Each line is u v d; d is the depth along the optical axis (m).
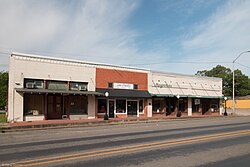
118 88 29.23
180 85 35.72
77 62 26.28
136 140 11.62
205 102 39.53
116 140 11.66
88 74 27.06
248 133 14.31
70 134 14.41
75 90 25.75
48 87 24.19
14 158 7.90
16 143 11.05
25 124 19.70
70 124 21.19
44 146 10.09
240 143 10.89
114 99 29.19
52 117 24.56
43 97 24.05
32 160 7.61
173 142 11.00
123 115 29.84
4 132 16.80
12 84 22.06
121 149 9.34
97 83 27.70
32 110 23.33
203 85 38.97
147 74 32.16
